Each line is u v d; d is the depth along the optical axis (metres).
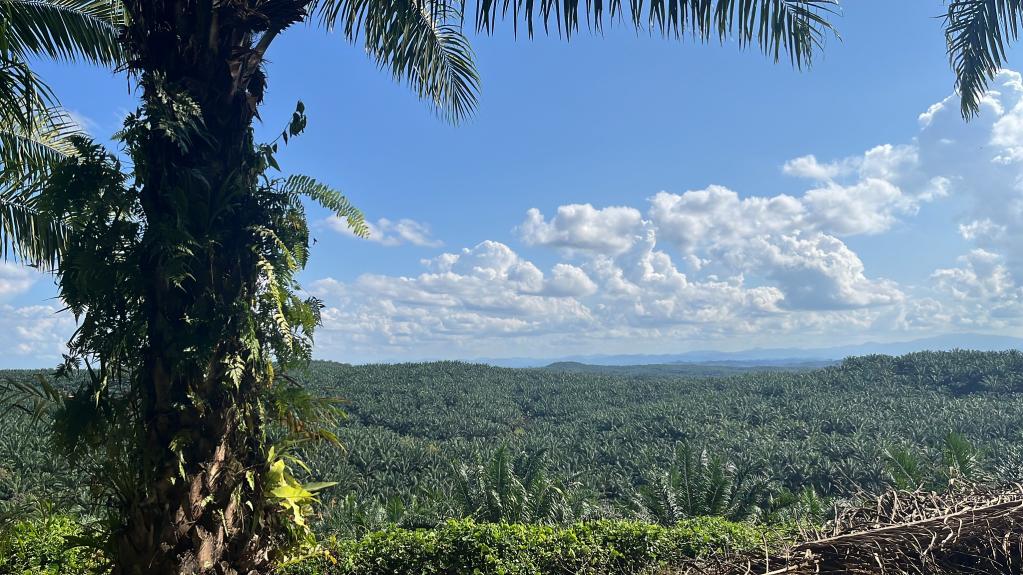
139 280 3.02
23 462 17.86
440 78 5.63
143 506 3.00
